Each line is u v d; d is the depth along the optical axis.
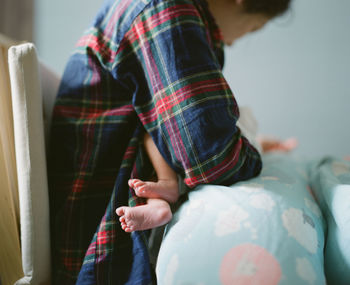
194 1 0.70
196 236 0.53
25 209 0.63
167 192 0.64
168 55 0.61
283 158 1.06
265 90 1.69
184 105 0.60
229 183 0.64
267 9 0.83
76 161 0.70
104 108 0.72
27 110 0.63
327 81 1.62
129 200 0.62
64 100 0.74
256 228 0.52
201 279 0.49
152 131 0.65
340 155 1.64
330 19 1.59
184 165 0.62
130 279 0.57
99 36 0.72
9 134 0.70
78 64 0.75
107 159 0.70
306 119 1.66
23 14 1.57
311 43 1.62
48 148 0.79
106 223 0.61
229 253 0.50
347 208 0.58
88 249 0.60
